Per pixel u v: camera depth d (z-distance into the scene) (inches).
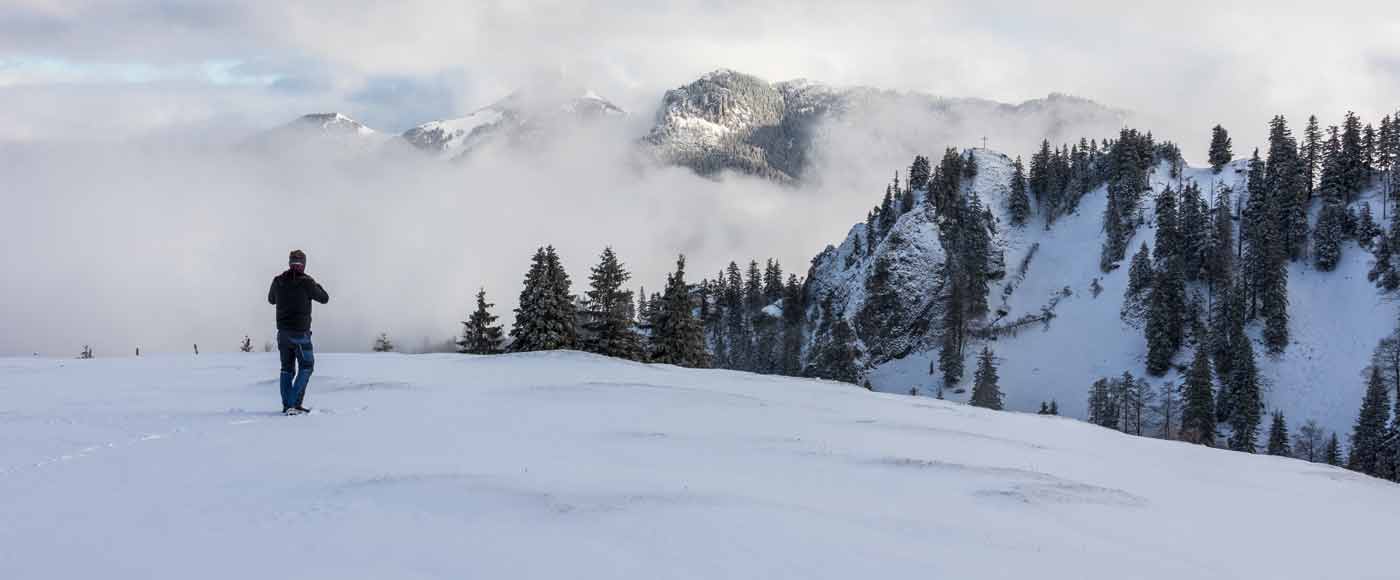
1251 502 395.5
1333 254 5270.7
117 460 327.0
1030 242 6574.8
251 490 275.3
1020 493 331.0
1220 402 4343.0
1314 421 4200.3
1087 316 5659.5
